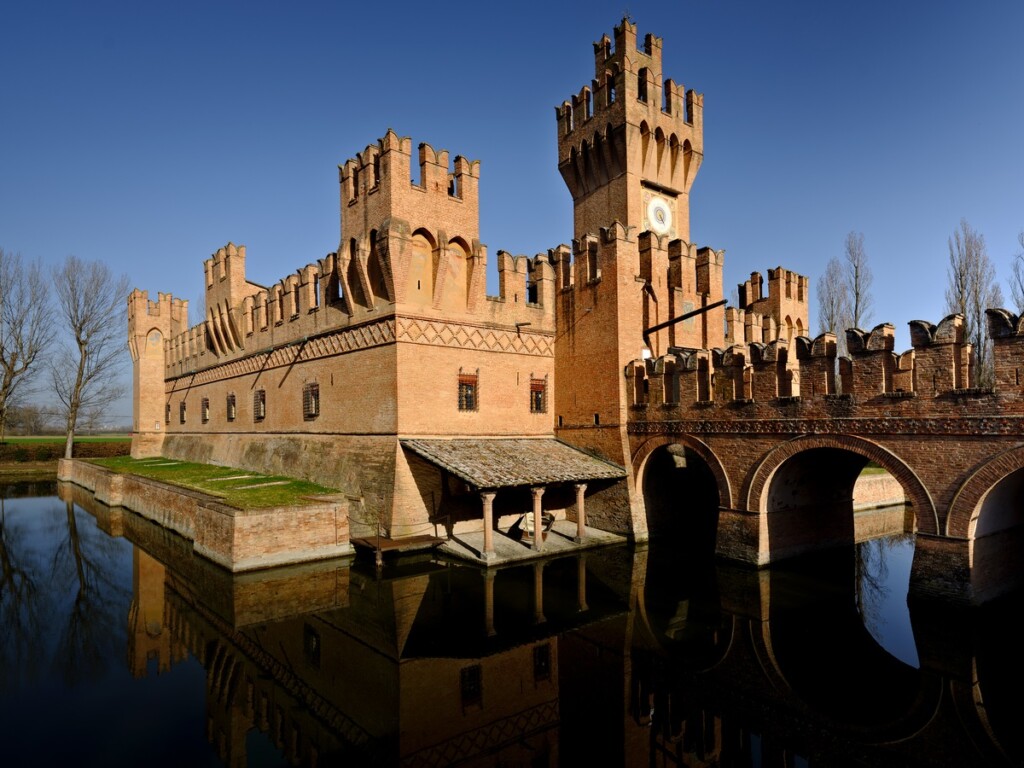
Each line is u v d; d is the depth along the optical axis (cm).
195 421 5028
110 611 2106
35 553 2928
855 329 2017
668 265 3167
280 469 3534
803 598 2055
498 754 1183
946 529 1777
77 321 5966
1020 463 1636
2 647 1812
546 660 1620
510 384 3036
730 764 1151
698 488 3122
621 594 2108
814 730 1280
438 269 2767
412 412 2666
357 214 2875
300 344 3400
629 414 2839
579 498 2677
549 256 3269
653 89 3459
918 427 1847
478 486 2333
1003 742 1218
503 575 2316
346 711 1366
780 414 2222
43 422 11044
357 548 2581
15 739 1266
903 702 1389
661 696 1432
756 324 3538
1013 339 1662
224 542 2334
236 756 1185
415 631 1811
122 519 3681
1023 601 1939
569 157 3644
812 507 2528
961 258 4212
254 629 1845
